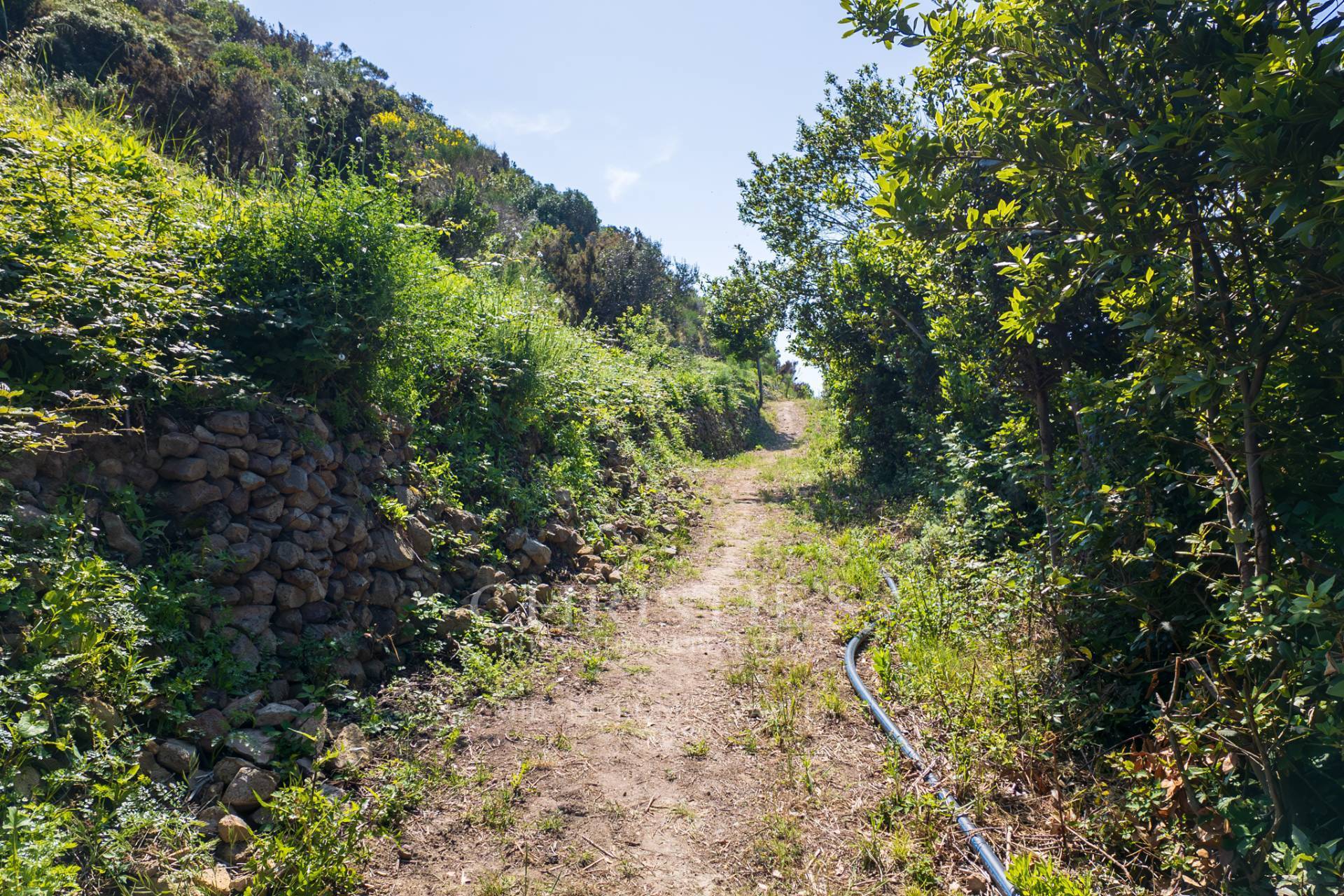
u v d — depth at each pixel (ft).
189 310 15.79
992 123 11.67
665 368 71.05
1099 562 14.24
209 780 11.75
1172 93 9.92
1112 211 10.32
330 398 19.74
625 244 93.40
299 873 10.27
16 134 16.26
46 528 12.10
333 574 16.75
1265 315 9.82
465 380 26.71
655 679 18.61
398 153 45.24
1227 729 10.36
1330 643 8.20
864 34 12.21
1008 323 12.56
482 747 14.85
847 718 16.49
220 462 15.42
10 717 10.18
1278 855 8.94
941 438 34.58
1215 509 13.01
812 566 28.86
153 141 27.91
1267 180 8.77
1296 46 7.83
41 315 13.61
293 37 125.29
